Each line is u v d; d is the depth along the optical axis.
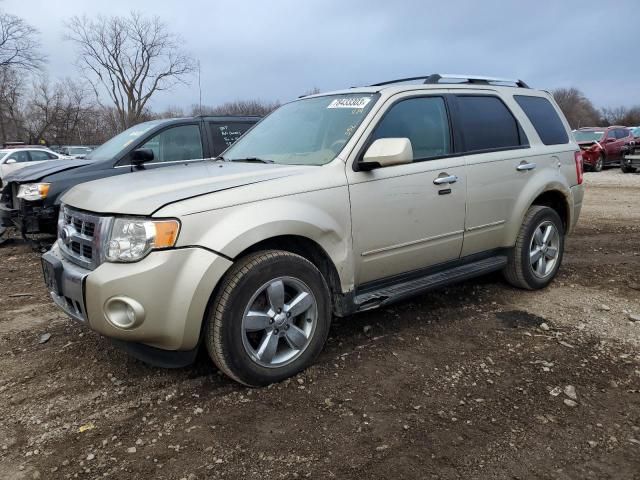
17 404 3.16
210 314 3.09
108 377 3.45
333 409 3.04
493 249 4.75
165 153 7.46
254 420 2.94
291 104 4.76
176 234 2.93
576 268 6.00
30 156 18.48
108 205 3.07
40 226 6.80
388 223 3.82
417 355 3.73
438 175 4.11
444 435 2.78
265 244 3.35
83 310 3.04
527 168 4.85
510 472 2.50
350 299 3.67
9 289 5.61
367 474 2.49
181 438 2.78
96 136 53.22
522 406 3.05
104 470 2.54
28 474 2.53
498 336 4.05
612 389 3.24
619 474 2.48
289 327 3.34
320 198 3.45
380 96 4.01
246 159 4.16
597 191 14.20
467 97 4.60
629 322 4.32
